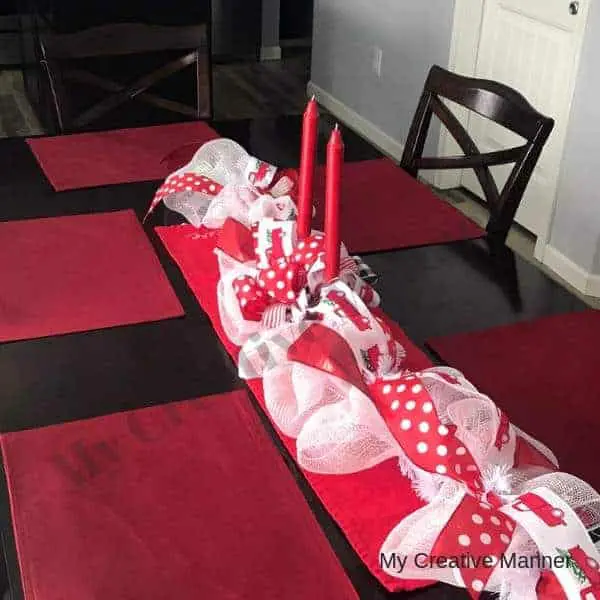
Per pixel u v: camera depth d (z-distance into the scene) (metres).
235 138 2.00
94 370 1.18
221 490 0.98
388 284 1.42
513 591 0.82
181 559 0.89
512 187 1.70
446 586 0.87
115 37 2.14
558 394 1.17
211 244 1.50
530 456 0.97
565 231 2.99
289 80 5.02
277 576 0.87
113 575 0.87
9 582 0.87
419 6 3.59
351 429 0.96
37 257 1.45
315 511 0.95
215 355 1.21
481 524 0.83
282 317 1.19
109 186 1.73
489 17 3.28
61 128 2.18
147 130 2.03
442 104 1.92
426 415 0.93
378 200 1.71
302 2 5.45
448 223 1.63
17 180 1.74
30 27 3.83
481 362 1.23
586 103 2.77
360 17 4.08
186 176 1.52
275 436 1.06
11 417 1.08
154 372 1.18
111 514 0.94
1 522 0.94
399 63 3.83
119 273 1.41
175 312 1.31
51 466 1.00
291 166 1.87
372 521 0.94
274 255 1.22
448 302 1.38
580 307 1.38
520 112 1.72
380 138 4.11
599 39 2.67
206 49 2.22
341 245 1.25
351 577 0.87
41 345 1.22
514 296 1.41
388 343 1.07
